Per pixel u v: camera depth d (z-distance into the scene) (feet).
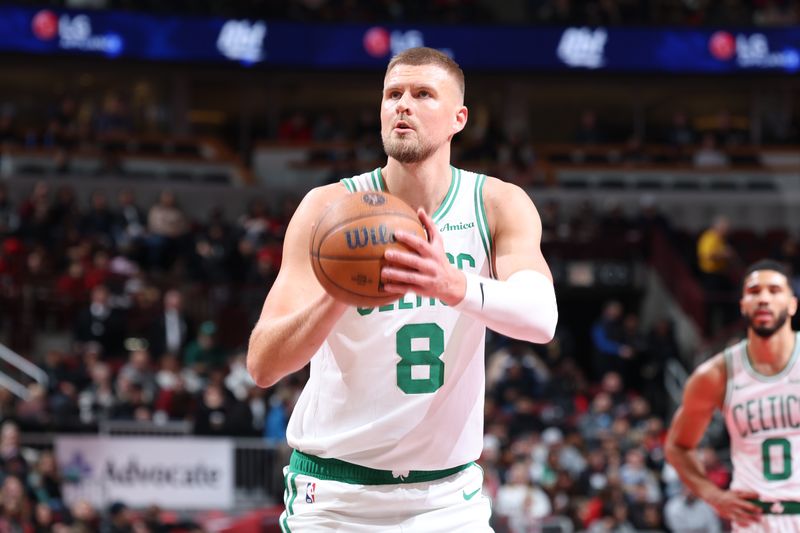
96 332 106.83
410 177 21.53
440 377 21.31
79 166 152.97
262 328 19.94
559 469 86.58
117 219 130.00
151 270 126.21
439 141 21.18
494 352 116.26
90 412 91.04
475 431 22.07
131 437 87.56
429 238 18.33
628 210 155.84
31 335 114.42
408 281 17.60
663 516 81.97
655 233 140.05
